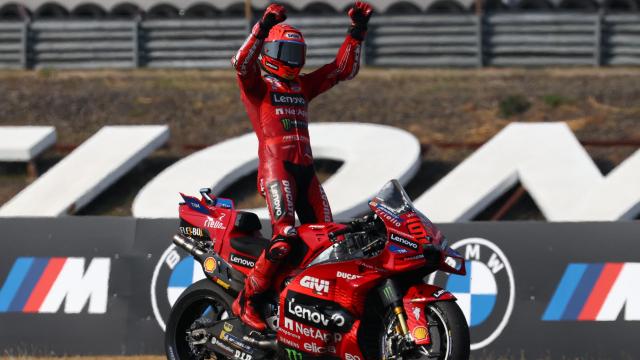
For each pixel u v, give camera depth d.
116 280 31.67
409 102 57.94
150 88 61.75
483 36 64.44
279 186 21.28
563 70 63.31
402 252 19.03
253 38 20.86
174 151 53.75
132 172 51.44
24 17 73.00
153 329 31.11
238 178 47.12
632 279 29.52
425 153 51.78
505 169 44.72
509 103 55.75
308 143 22.27
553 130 48.31
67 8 72.94
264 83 21.95
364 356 19.78
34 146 50.34
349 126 50.78
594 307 29.50
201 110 58.22
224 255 22.39
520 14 64.25
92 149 49.75
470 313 30.09
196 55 66.81
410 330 18.72
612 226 30.08
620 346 29.05
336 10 70.19
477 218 45.34
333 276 20.00
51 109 58.62
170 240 31.80
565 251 30.11
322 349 20.27
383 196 19.61
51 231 32.47
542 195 42.12
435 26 64.81
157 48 67.12
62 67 67.44
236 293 22.12
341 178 44.75
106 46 67.25
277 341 20.98
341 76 23.52
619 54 63.47
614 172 43.44
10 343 31.52
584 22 63.41
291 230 20.58
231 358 21.92
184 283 31.28
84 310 31.55
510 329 29.70
